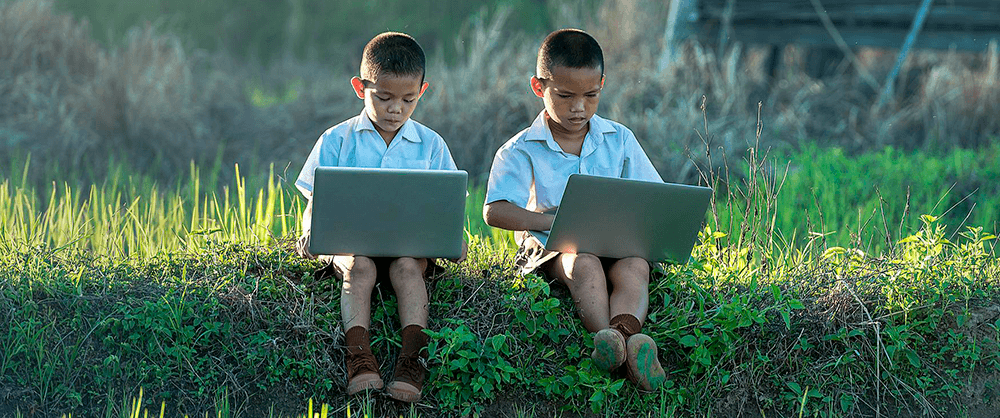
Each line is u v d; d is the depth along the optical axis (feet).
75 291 13.92
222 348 13.92
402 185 13.29
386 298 14.70
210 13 70.03
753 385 14.34
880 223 20.62
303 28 68.54
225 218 17.52
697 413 14.16
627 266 14.37
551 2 50.83
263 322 14.17
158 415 13.39
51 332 13.61
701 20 39.50
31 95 34.55
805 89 37.29
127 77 34.91
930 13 36.52
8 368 13.35
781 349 14.46
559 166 15.07
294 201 17.85
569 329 14.43
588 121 14.93
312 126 37.29
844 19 37.91
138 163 32.99
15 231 16.80
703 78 36.81
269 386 13.84
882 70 40.14
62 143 32.24
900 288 14.67
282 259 15.24
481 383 13.60
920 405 14.29
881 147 33.04
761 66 41.60
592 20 44.06
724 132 32.50
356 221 13.50
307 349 13.92
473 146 33.78
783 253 17.74
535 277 14.28
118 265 15.01
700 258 15.67
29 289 13.71
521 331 14.38
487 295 14.71
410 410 13.66
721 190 27.53
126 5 67.62
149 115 34.30
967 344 14.56
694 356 13.98
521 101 34.68
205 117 37.91
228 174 32.94
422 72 14.17
